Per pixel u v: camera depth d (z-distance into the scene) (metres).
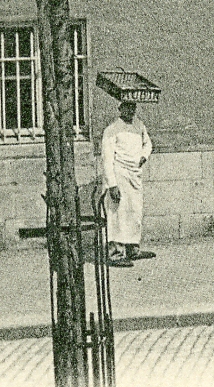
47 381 7.24
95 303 9.38
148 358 7.80
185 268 11.42
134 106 11.85
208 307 9.14
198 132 13.66
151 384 7.01
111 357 5.60
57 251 5.04
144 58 13.57
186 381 7.08
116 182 11.74
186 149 13.63
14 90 13.67
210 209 13.72
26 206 13.48
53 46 5.00
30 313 9.10
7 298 9.92
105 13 13.49
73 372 5.04
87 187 13.35
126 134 11.78
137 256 12.13
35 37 13.52
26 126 13.66
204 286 10.23
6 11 13.42
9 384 7.16
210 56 13.66
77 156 13.38
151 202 13.62
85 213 13.34
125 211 11.85
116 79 12.04
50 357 8.01
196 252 12.59
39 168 13.47
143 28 13.56
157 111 13.60
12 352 8.23
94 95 13.54
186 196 13.66
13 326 8.74
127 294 9.85
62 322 5.05
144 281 10.62
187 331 8.80
